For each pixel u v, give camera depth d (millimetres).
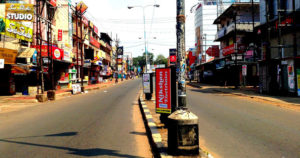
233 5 28766
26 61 18516
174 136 3877
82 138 5621
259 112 9352
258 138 5453
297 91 14875
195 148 3861
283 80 16375
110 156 4320
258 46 24859
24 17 15305
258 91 19078
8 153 4535
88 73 37469
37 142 5293
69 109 10828
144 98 13859
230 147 4805
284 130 6199
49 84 22984
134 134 6051
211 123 7254
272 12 18719
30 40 17312
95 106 11773
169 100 6094
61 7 24328
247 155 4305
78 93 21891
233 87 25188
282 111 9578
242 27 27703
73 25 30375
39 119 8367
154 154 4453
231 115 8664
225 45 32438
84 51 33406
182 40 4535
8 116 9344
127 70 93125
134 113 9508
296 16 15578
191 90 23578
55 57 21031
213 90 23203
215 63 35031
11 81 18391
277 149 4625
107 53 57125
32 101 14328
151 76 12984
